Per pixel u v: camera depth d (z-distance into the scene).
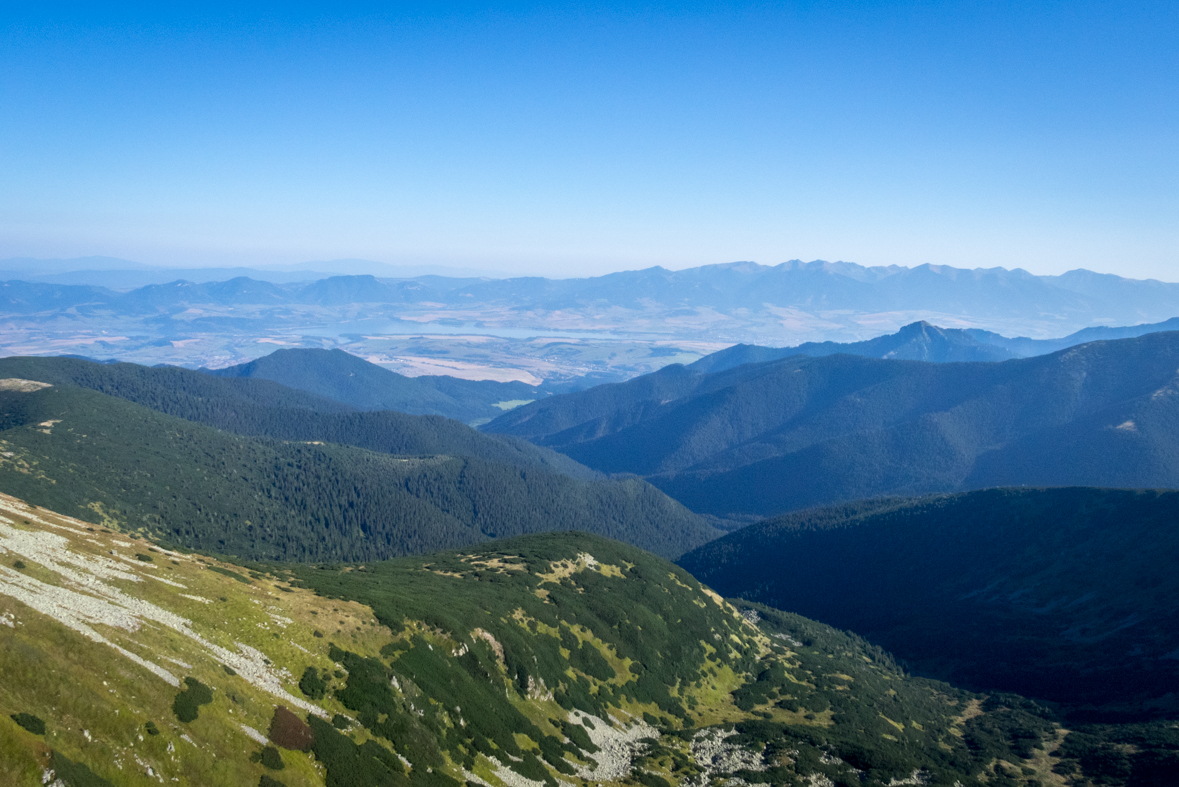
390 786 71.62
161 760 56.25
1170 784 119.56
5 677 52.66
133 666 63.69
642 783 104.00
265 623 88.12
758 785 109.50
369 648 96.56
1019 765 136.75
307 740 71.12
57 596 69.94
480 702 102.38
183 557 103.75
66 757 49.19
